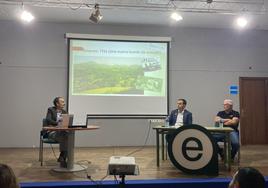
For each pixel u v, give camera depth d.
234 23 7.04
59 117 4.63
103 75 7.02
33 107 6.85
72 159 4.15
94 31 7.08
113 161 2.65
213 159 3.90
